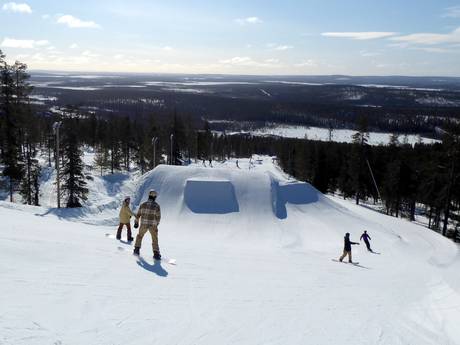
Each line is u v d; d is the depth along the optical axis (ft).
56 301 25.07
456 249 96.22
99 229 69.77
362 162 196.65
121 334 22.31
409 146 278.87
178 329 24.45
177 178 122.72
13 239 38.63
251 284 38.58
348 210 123.75
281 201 118.01
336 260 68.08
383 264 68.49
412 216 190.19
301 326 28.58
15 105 131.85
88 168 172.96
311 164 249.75
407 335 30.12
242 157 431.84
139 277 33.94
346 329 29.40
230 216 107.65
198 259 47.60
